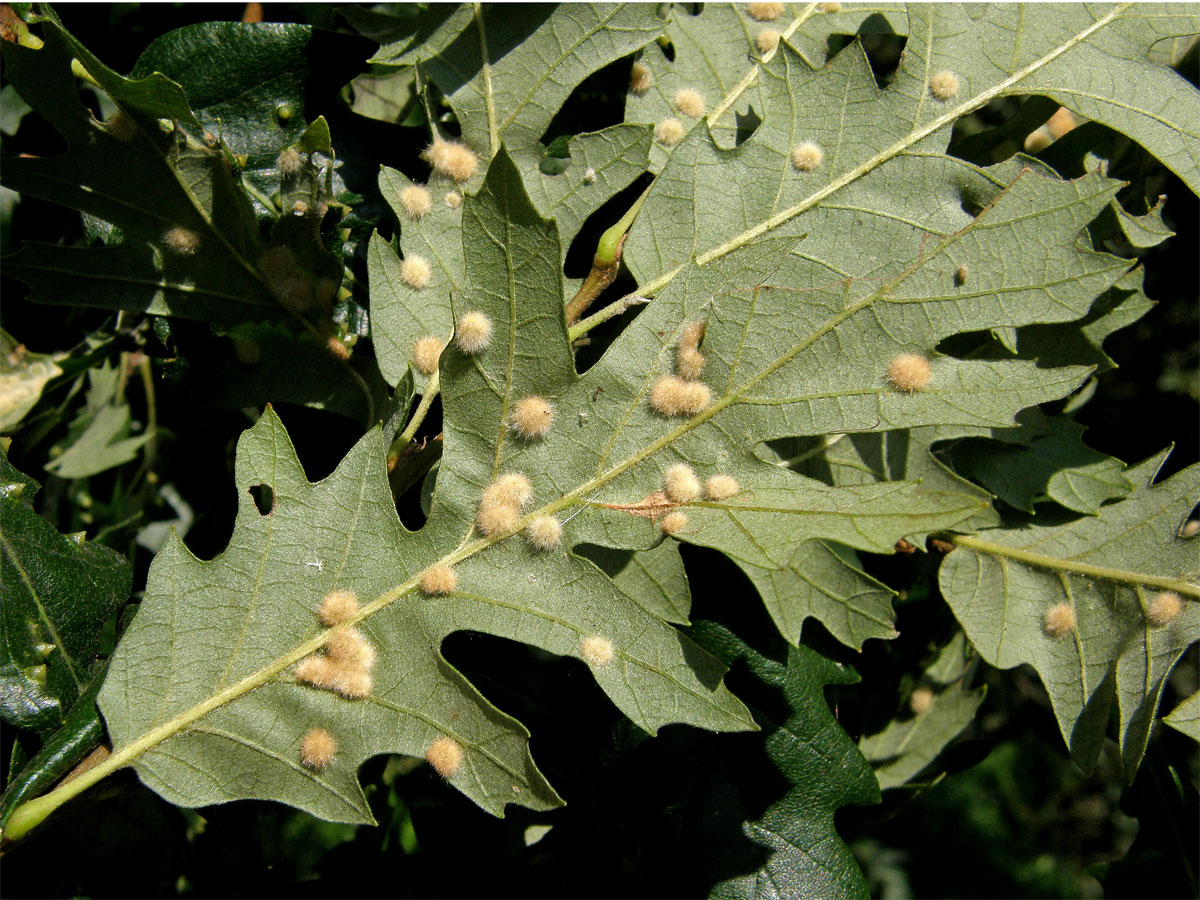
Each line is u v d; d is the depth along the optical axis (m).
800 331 0.18
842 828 0.21
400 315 0.18
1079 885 0.46
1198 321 0.23
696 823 0.19
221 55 0.20
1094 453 0.20
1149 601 0.19
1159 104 0.19
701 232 0.19
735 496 0.17
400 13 0.19
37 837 0.17
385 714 0.17
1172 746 0.21
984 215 0.18
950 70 0.19
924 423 0.18
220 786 0.17
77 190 0.18
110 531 0.23
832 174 0.19
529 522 0.18
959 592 0.20
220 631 0.17
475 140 0.19
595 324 0.18
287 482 0.18
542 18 0.19
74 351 0.22
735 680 0.19
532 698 0.19
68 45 0.18
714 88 0.20
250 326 0.19
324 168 0.20
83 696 0.18
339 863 0.22
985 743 0.23
